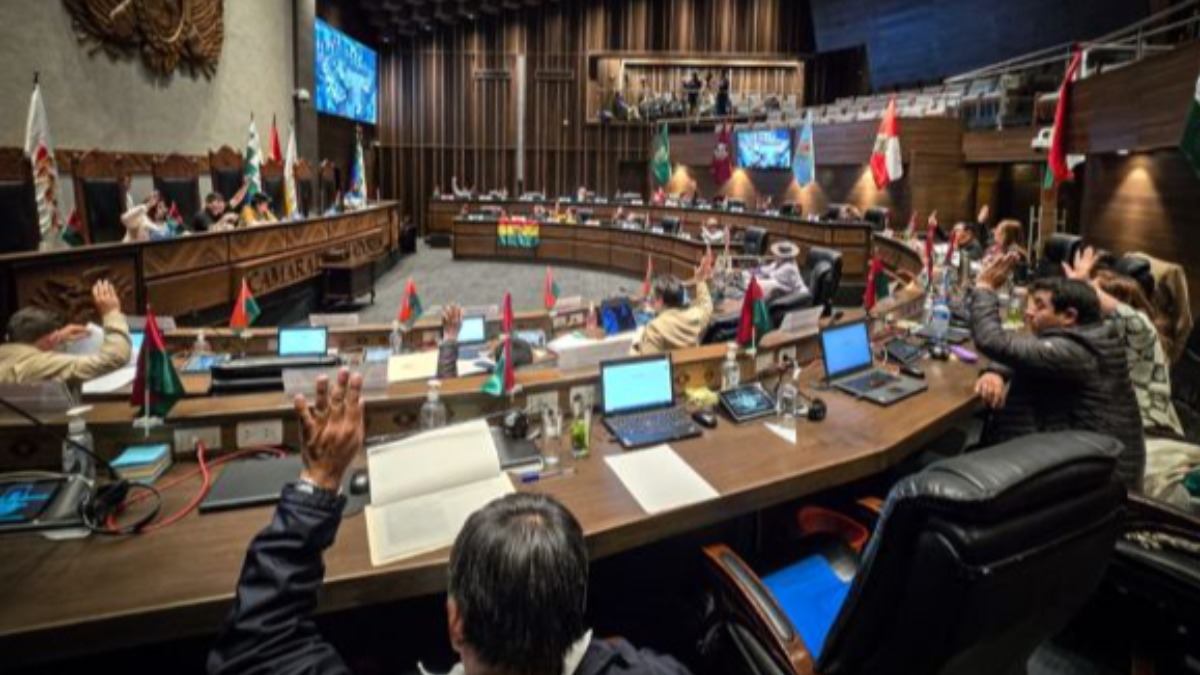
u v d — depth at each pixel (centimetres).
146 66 842
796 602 208
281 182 1073
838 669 148
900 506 128
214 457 232
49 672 189
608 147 1892
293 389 243
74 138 727
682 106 1784
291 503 120
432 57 1878
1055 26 1174
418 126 1898
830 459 241
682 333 388
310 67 1299
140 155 828
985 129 1153
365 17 1727
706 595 208
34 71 669
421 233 1945
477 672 99
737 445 253
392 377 296
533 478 222
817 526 251
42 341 281
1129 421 263
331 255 943
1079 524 134
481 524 101
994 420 316
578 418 251
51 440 217
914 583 128
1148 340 331
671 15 1856
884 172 1102
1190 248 669
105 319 282
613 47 1873
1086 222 882
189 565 171
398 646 228
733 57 1844
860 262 1020
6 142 639
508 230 1462
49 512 185
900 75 1570
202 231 716
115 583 163
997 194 1206
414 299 443
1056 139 845
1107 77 730
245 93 1087
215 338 421
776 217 1169
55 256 467
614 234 1316
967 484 123
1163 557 212
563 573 98
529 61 1880
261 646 110
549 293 506
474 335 439
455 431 216
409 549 178
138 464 213
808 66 1872
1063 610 145
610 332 462
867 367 347
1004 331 282
